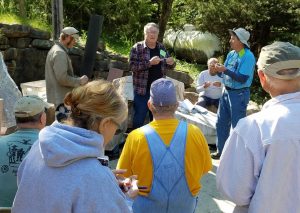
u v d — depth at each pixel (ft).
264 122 5.56
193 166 7.47
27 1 31.22
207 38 41.63
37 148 4.78
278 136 5.43
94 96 4.59
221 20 39.50
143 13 38.50
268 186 5.49
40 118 7.53
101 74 23.56
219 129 16.26
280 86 5.68
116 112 4.67
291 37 39.70
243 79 14.89
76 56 23.49
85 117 4.60
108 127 4.74
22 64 22.11
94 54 19.39
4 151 7.21
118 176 6.06
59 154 4.32
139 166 7.45
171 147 7.40
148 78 16.08
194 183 7.55
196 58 42.39
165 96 7.48
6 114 13.64
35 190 4.45
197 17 41.39
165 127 7.53
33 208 4.44
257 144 5.55
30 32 22.24
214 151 17.97
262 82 5.95
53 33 24.34
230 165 5.76
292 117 5.48
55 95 14.57
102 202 4.33
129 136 7.70
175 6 41.73
